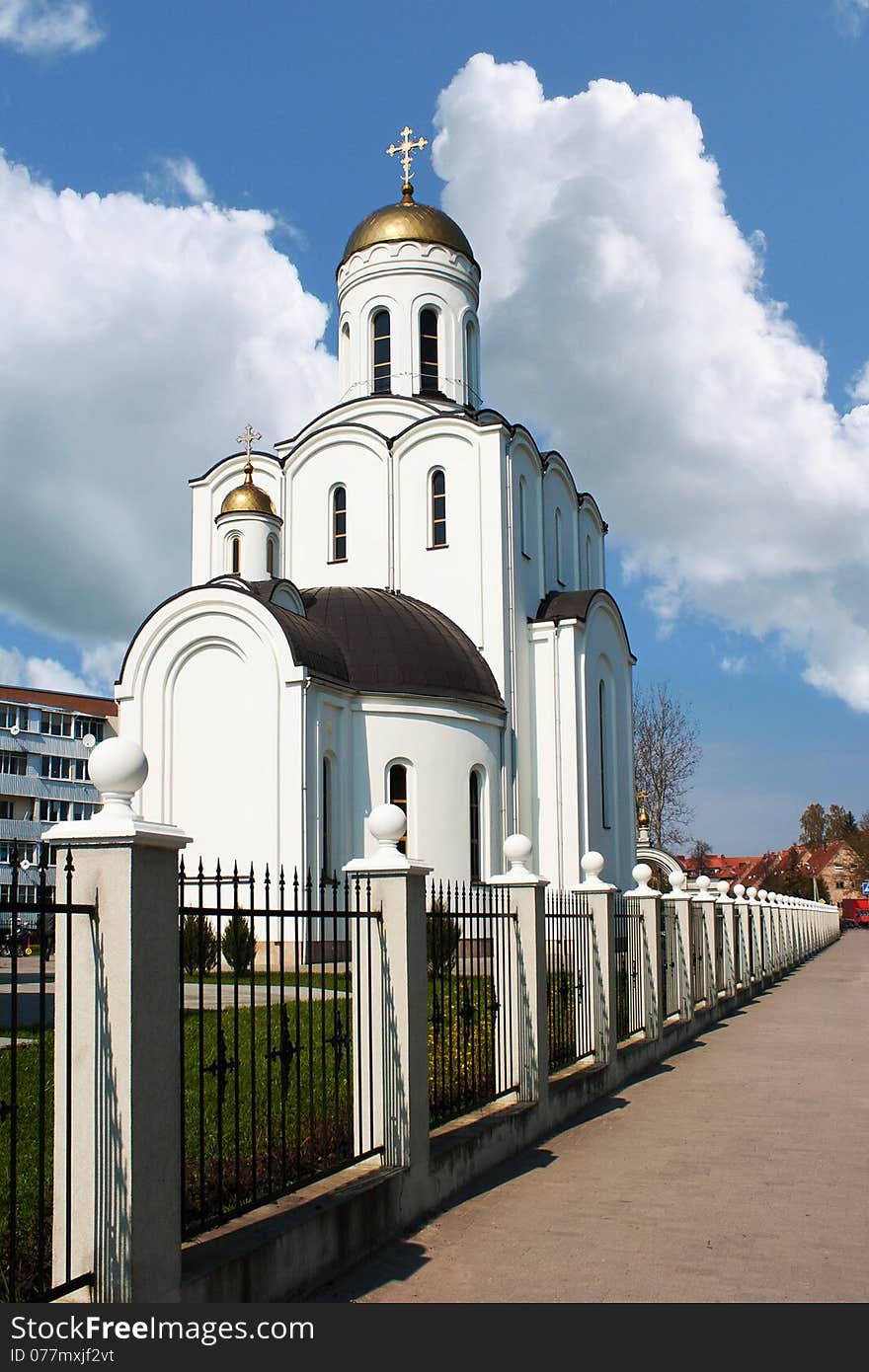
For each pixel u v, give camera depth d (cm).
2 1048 1305
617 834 3650
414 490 3391
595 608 3538
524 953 1102
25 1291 532
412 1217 791
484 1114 1002
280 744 2594
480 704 3020
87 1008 516
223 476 3709
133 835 511
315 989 1972
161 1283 518
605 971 1369
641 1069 1510
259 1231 625
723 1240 770
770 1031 1988
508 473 3341
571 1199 869
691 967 1964
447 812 2905
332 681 2716
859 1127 1148
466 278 3825
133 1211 501
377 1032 802
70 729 7475
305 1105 977
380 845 824
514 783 3183
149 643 2739
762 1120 1183
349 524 3447
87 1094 513
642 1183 919
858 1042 1831
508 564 3269
